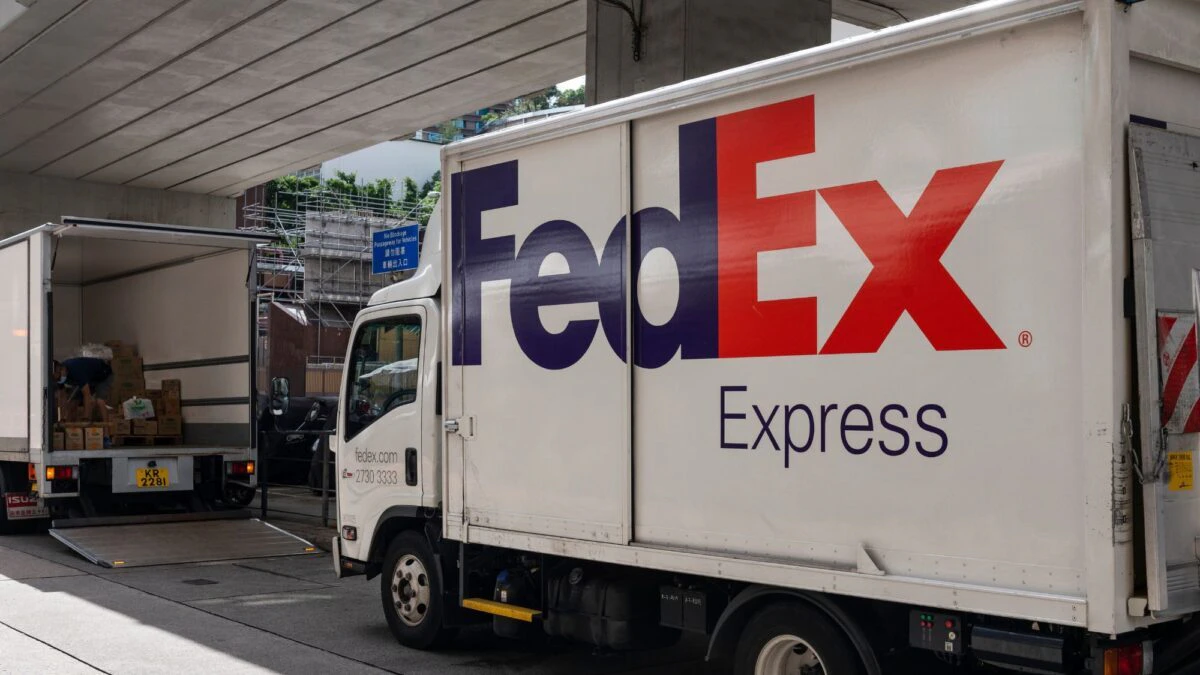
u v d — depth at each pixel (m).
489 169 6.70
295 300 40.09
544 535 6.23
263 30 16.84
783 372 5.05
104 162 25.62
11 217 26.61
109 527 12.44
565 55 18.12
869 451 4.71
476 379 6.73
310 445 21.91
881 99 4.74
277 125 22.55
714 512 5.33
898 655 4.84
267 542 12.29
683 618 5.71
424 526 7.47
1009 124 4.32
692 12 11.43
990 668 4.91
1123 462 3.97
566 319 6.14
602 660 7.45
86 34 16.91
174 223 28.88
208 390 14.32
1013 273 4.29
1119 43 4.08
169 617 8.76
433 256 7.51
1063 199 4.16
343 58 18.20
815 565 4.87
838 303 4.85
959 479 4.41
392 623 7.72
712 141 5.43
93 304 16.89
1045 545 4.16
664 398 5.60
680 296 5.54
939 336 4.49
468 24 16.59
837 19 16.00
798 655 5.23
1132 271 4.06
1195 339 4.22
